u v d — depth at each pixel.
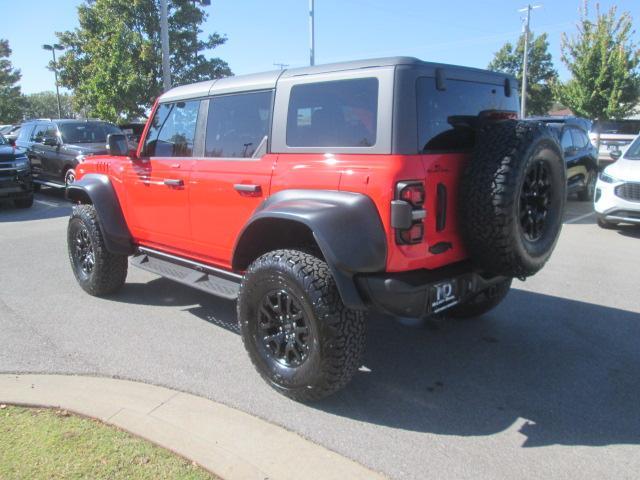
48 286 5.80
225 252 4.09
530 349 4.19
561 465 2.77
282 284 3.23
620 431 3.08
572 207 11.55
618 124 25.05
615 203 8.30
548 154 3.25
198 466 2.71
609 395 3.49
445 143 3.20
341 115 3.20
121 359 3.99
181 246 4.53
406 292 2.98
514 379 3.71
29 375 3.71
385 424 3.15
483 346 4.25
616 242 7.96
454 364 3.94
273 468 2.72
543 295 5.47
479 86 3.53
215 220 4.07
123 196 5.04
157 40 20.16
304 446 2.92
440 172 3.10
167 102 4.57
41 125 13.82
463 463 2.79
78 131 13.09
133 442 2.90
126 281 5.98
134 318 4.85
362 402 3.40
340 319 3.08
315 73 3.38
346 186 3.09
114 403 3.32
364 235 2.96
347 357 3.13
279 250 3.39
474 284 3.41
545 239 3.41
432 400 3.43
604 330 4.56
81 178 5.50
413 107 3.00
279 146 3.54
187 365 3.90
